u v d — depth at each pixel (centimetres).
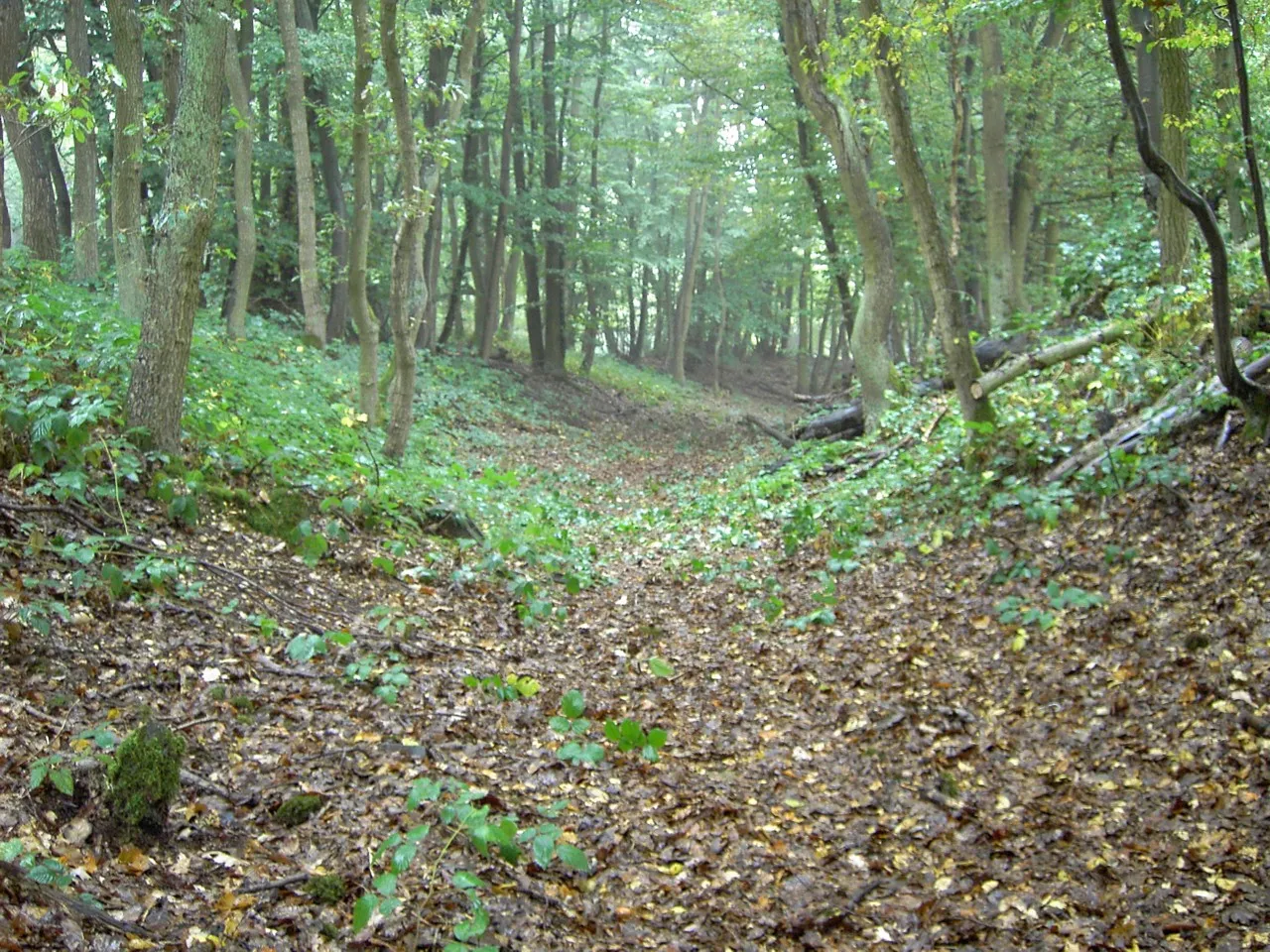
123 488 723
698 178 2516
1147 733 564
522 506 1252
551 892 429
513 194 2819
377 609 667
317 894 382
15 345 846
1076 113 2353
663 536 1266
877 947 416
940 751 592
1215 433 859
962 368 1056
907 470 1174
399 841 371
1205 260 1193
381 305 2692
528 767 541
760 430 2486
